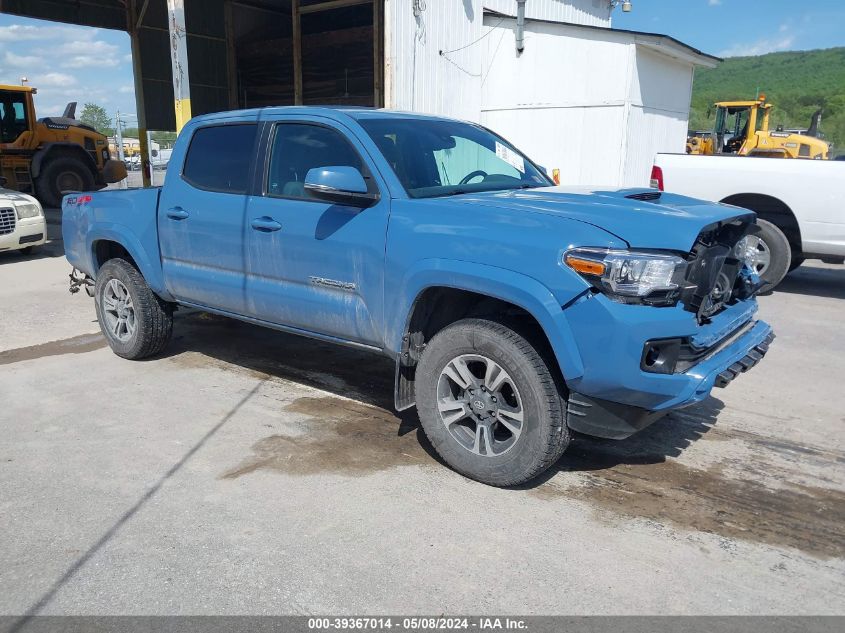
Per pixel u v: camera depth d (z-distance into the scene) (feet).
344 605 8.87
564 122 43.78
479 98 46.01
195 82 60.95
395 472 12.48
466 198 12.58
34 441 13.74
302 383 17.28
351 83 54.90
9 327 22.50
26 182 60.08
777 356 19.83
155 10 58.23
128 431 14.23
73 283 21.34
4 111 58.13
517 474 11.44
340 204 13.17
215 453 13.20
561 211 11.24
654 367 10.30
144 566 9.68
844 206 25.95
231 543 10.21
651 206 11.75
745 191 27.61
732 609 8.86
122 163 67.87
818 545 10.35
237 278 15.31
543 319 10.49
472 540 10.33
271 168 14.57
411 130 14.17
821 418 15.28
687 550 10.16
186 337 21.35
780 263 27.22
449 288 11.89
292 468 12.60
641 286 10.01
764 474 12.60
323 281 13.52
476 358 11.64
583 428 10.80
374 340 13.19
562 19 56.13
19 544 10.19
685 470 12.73
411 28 38.96
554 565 9.74
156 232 17.08
